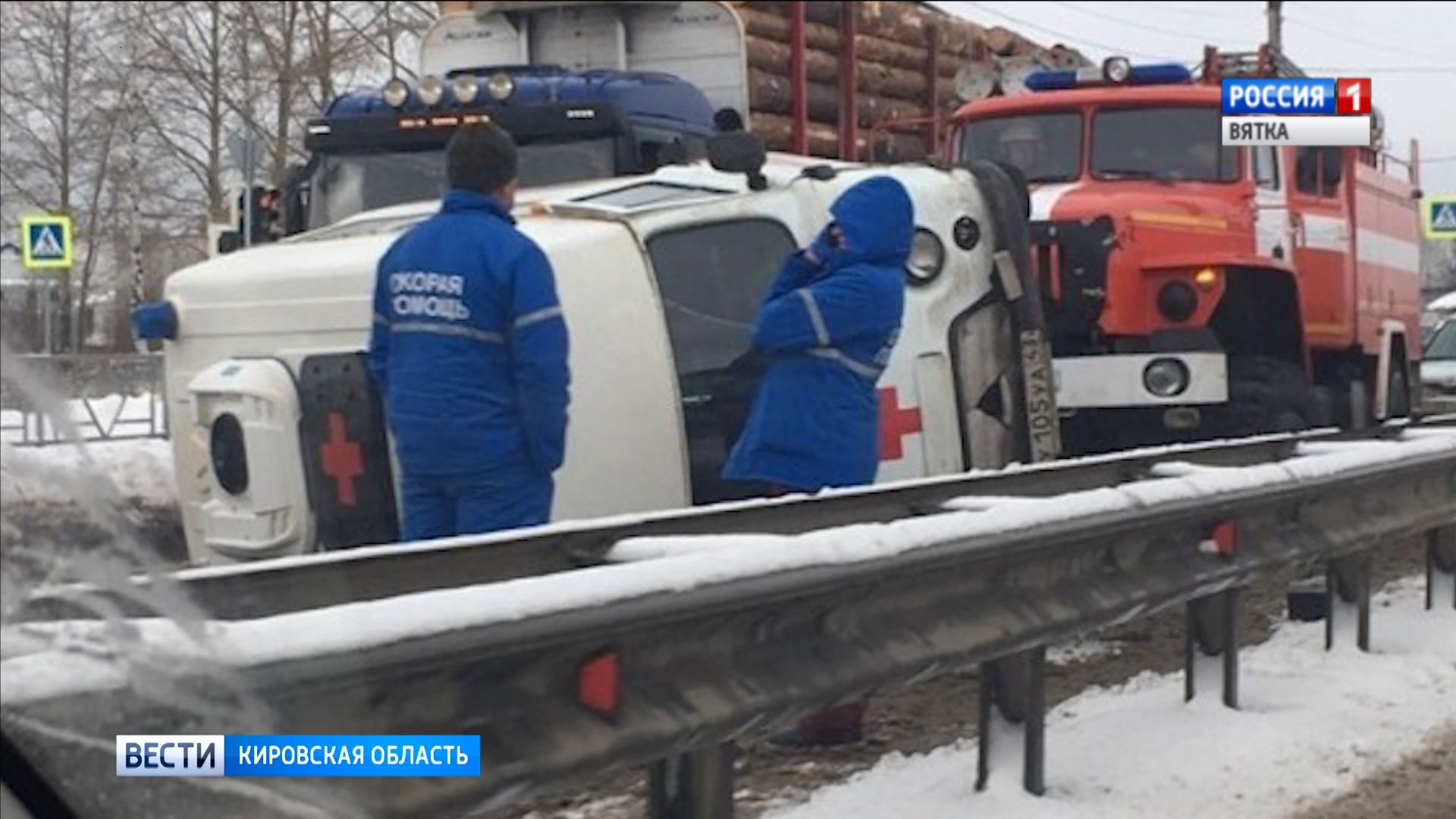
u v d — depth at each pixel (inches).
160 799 120.0
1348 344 438.3
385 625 126.5
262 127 1133.1
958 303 289.4
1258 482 241.6
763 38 455.5
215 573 140.3
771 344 232.4
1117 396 353.7
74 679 117.2
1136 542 220.5
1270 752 232.8
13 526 118.4
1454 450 301.3
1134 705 256.5
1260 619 308.5
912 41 509.7
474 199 210.8
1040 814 206.1
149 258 1188.5
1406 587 325.1
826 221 276.1
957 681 275.4
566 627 137.2
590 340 242.8
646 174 354.9
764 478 235.3
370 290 236.5
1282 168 410.0
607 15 453.4
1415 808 211.8
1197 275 366.9
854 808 206.5
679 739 150.2
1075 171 413.7
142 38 1249.4
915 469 278.4
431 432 207.9
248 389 235.1
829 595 166.6
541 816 200.8
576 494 239.9
